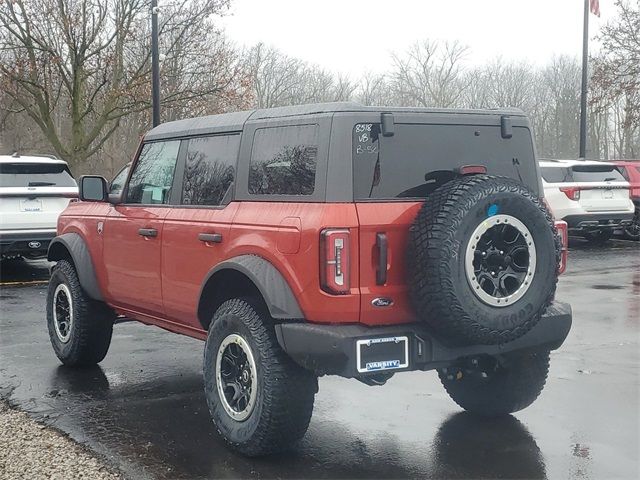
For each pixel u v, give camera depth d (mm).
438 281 3984
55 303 6797
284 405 4309
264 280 4316
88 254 6406
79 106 24281
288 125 4523
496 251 4129
